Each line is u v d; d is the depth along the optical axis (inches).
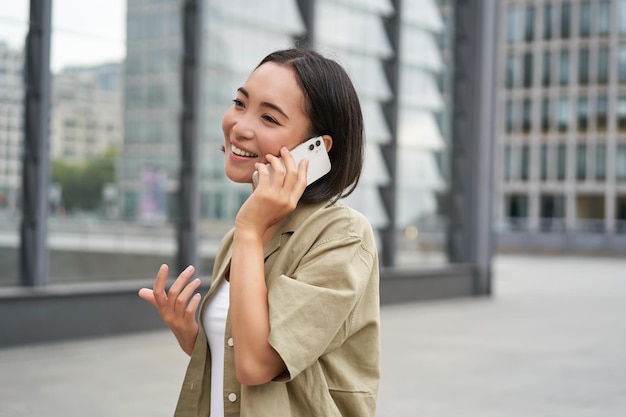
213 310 69.8
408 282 546.0
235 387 64.2
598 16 2069.4
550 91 2137.1
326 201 67.1
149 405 239.9
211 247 427.8
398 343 375.2
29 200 352.5
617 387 284.0
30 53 351.9
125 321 370.6
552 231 1699.1
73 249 369.4
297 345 58.5
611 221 2069.4
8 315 330.3
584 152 2102.6
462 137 602.5
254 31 445.1
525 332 422.0
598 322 473.7
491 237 610.9
